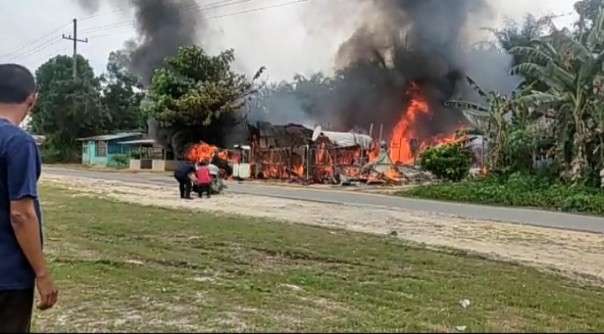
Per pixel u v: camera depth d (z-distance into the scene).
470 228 10.74
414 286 5.72
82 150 43.75
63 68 46.34
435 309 4.70
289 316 4.13
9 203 2.20
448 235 9.72
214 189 17.41
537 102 17.61
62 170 31.80
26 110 2.37
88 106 43.69
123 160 38.12
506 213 13.55
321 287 5.48
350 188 21.62
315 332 3.49
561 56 17.36
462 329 3.59
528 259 7.65
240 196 16.91
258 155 28.00
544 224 11.60
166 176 26.95
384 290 5.47
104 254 6.91
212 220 10.62
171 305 4.41
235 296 4.86
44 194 15.56
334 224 10.71
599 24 17.44
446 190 17.66
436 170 20.61
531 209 14.74
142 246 7.66
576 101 16.77
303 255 7.30
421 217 12.38
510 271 6.75
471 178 19.48
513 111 19.31
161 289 5.07
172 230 9.23
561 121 17.59
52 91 43.88
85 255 6.81
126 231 9.03
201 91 31.81
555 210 14.62
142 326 3.66
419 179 23.05
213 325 3.71
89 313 4.09
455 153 20.58
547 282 6.22
